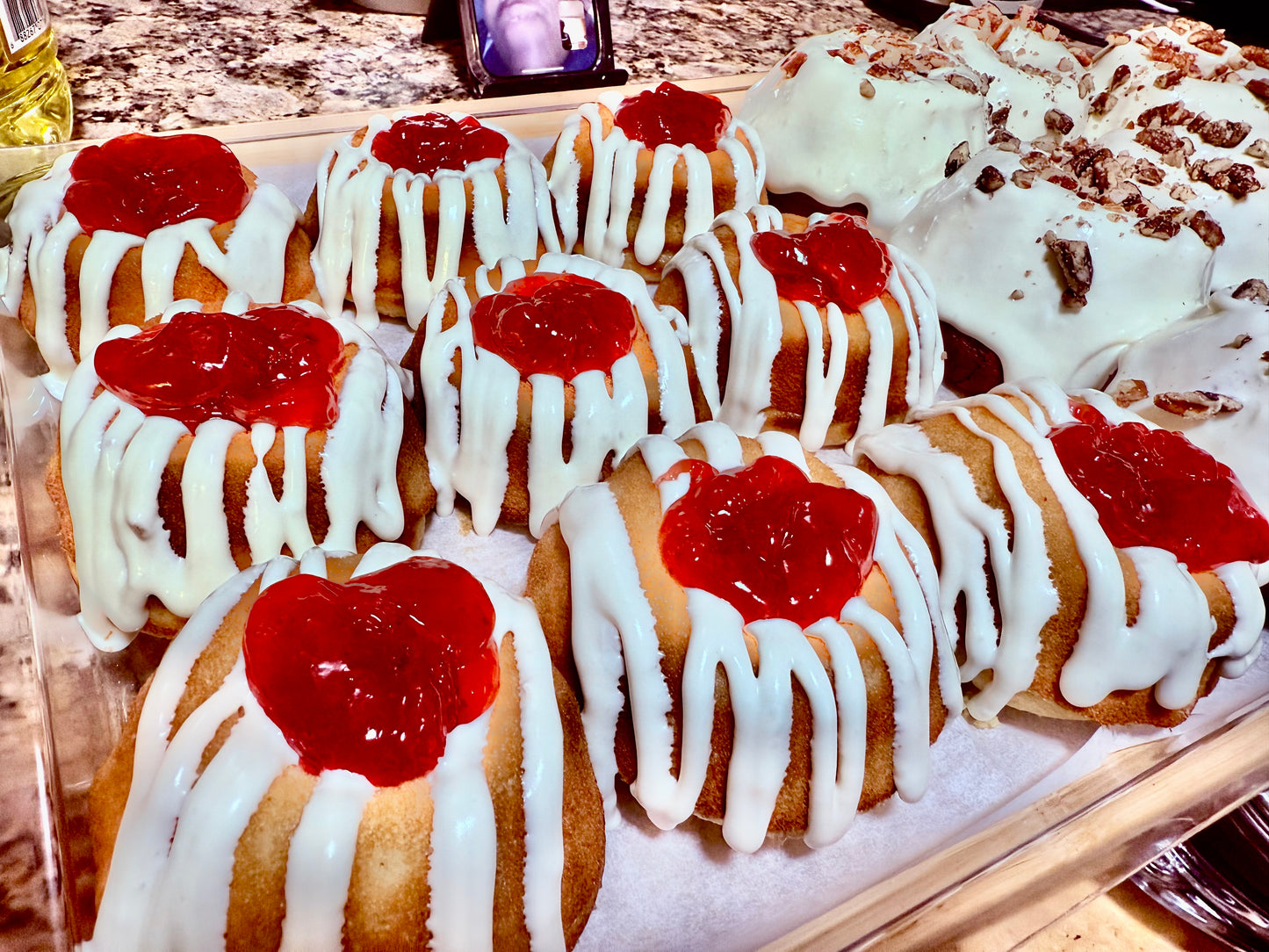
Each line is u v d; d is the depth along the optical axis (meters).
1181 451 0.26
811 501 0.22
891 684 0.22
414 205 0.34
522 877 0.19
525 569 0.29
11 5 0.33
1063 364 0.33
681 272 0.33
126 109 0.38
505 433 0.28
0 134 0.35
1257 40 0.52
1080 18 0.52
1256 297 0.32
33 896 0.19
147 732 0.18
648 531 0.22
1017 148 0.37
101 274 0.30
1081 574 0.24
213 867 0.17
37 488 0.27
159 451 0.24
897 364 0.32
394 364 0.29
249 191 0.33
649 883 0.22
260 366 0.24
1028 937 0.21
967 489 0.25
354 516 0.26
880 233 0.38
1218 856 0.24
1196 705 0.27
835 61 0.39
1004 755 0.25
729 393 0.32
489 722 0.19
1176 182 0.36
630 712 0.21
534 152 0.40
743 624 0.21
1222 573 0.25
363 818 0.17
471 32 0.41
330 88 0.42
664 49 0.48
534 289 0.30
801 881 0.22
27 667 0.23
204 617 0.20
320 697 0.17
